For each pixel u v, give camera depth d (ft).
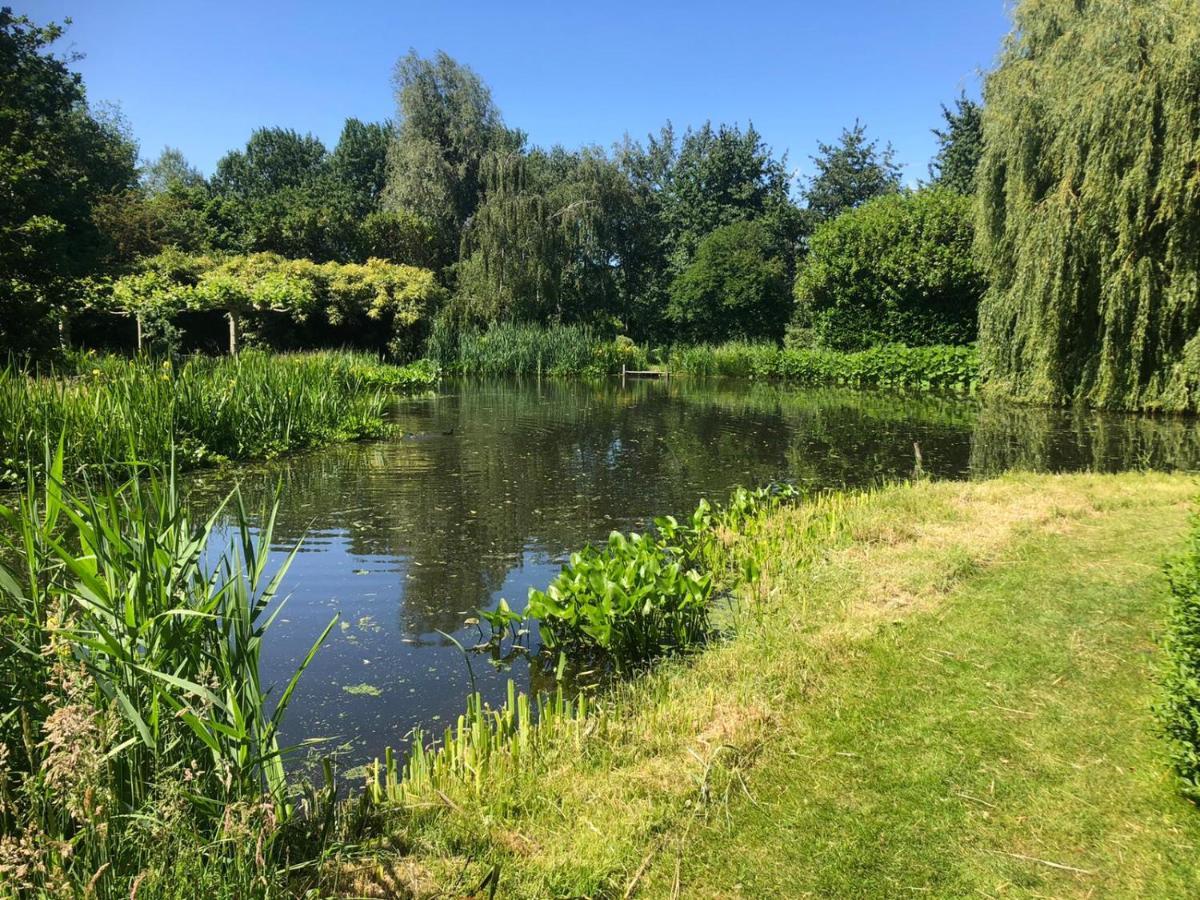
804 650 13.14
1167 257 44.70
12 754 7.80
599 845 8.30
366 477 31.35
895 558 17.99
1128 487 25.36
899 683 11.89
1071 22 50.08
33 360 39.55
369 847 8.22
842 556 18.37
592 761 10.00
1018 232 50.62
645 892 7.73
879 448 39.17
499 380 86.07
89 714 7.27
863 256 85.05
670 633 15.03
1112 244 45.93
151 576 8.31
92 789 6.98
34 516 8.85
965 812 8.80
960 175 115.24
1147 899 7.40
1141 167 43.70
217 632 8.73
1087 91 45.57
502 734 10.89
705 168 134.00
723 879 7.88
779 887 7.76
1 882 6.31
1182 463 33.27
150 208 98.32
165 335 68.74
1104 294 46.44
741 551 19.15
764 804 9.05
